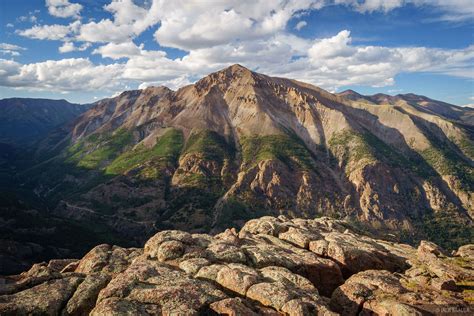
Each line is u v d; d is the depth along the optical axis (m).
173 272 36.84
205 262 40.56
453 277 42.66
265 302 32.28
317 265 44.91
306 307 31.14
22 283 35.88
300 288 35.59
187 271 38.84
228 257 43.75
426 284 40.81
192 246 46.53
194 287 32.56
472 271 44.19
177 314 27.92
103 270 42.88
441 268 44.69
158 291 31.23
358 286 38.38
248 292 33.81
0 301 31.55
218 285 35.62
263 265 43.59
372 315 34.41
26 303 31.44
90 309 32.06
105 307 28.38
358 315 35.50
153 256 44.59
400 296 36.53
